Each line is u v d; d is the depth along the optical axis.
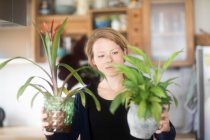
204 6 2.92
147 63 1.02
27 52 2.95
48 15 2.73
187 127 2.64
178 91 2.85
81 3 2.78
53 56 1.11
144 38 2.62
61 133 1.09
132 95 0.97
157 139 1.10
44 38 1.11
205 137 2.36
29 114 3.06
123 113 1.22
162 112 0.99
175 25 2.69
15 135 2.57
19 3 1.34
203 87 2.38
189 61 2.60
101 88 1.29
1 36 2.99
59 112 1.06
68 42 2.75
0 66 1.12
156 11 2.69
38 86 1.15
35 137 2.49
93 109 1.25
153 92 0.95
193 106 2.58
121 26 2.69
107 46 1.23
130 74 0.99
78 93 1.21
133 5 2.68
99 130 1.24
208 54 2.38
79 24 2.70
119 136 1.22
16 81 3.06
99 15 2.75
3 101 3.10
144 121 0.98
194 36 2.68
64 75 2.04
